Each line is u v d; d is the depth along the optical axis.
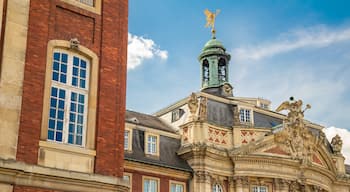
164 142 44.31
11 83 18.42
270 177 45.97
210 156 43.78
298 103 49.84
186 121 46.88
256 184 45.84
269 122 51.00
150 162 41.31
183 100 49.50
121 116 21.59
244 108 49.72
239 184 44.69
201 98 46.72
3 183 17.42
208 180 43.19
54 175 18.67
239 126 46.38
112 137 21.00
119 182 20.36
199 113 45.38
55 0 20.92
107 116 21.11
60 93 20.33
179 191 42.59
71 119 20.36
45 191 18.42
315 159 50.62
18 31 19.09
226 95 54.78
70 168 19.53
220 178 44.50
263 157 45.62
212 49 57.91
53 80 20.25
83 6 21.77
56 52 20.62
